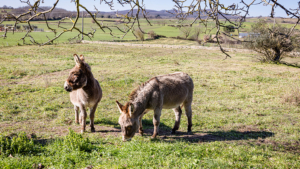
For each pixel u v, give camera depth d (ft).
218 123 27.66
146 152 17.26
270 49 83.61
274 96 40.11
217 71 63.62
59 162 15.80
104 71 61.05
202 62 82.74
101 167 14.94
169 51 121.70
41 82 46.50
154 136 22.31
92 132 23.80
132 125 18.84
